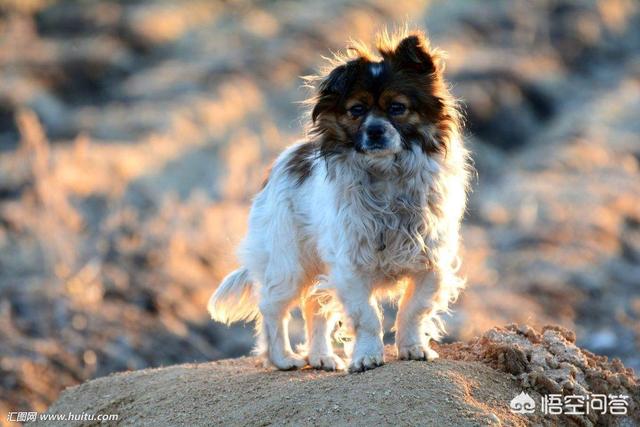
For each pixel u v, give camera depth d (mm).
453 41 36562
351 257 7984
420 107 8109
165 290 16609
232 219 19625
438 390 7312
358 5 39000
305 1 40906
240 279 9477
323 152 8203
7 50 31781
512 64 34750
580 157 28047
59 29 35250
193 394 8383
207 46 34719
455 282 8305
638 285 19266
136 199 20578
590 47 40500
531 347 8234
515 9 42000
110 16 35812
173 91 29531
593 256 20359
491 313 16641
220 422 7691
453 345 8742
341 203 8016
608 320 17141
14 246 17062
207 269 18000
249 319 9734
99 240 17703
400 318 8227
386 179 8039
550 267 19297
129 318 15641
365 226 7957
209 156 24609
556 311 17422
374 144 7824
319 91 8227
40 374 13719
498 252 20578
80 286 16016
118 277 16703
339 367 8727
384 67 8117
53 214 18188
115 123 26375
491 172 27844
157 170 22891
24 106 26891
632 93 35031
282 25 36969
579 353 8258
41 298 15508
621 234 22281
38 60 30984
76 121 26656
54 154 21906
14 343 14188
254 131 26734
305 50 33844
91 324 15141
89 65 31141
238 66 31719
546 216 22625
